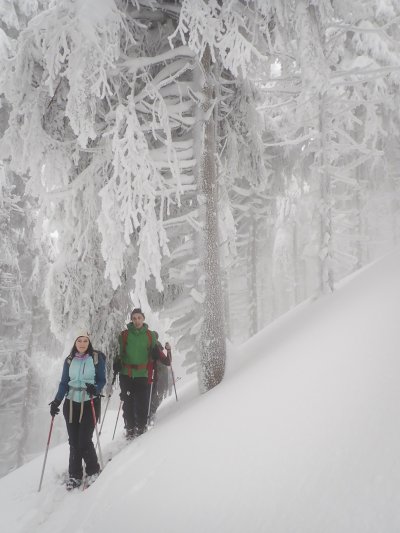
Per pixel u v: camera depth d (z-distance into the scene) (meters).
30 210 13.22
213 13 4.68
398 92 12.34
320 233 6.70
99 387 4.50
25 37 4.84
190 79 6.00
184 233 5.98
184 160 5.45
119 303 6.47
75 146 5.40
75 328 6.07
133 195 4.86
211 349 5.18
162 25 5.82
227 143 6.61
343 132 7.49
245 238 16.27
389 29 11.64
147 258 4.79
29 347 15.09
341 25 5.66
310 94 6.89
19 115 5.18
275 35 5.83
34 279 13.76
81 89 4.44
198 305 5.37
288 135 10.17
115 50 4.59
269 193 13.03
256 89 6.64
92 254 6.19
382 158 14.84
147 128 5.03
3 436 16.22
